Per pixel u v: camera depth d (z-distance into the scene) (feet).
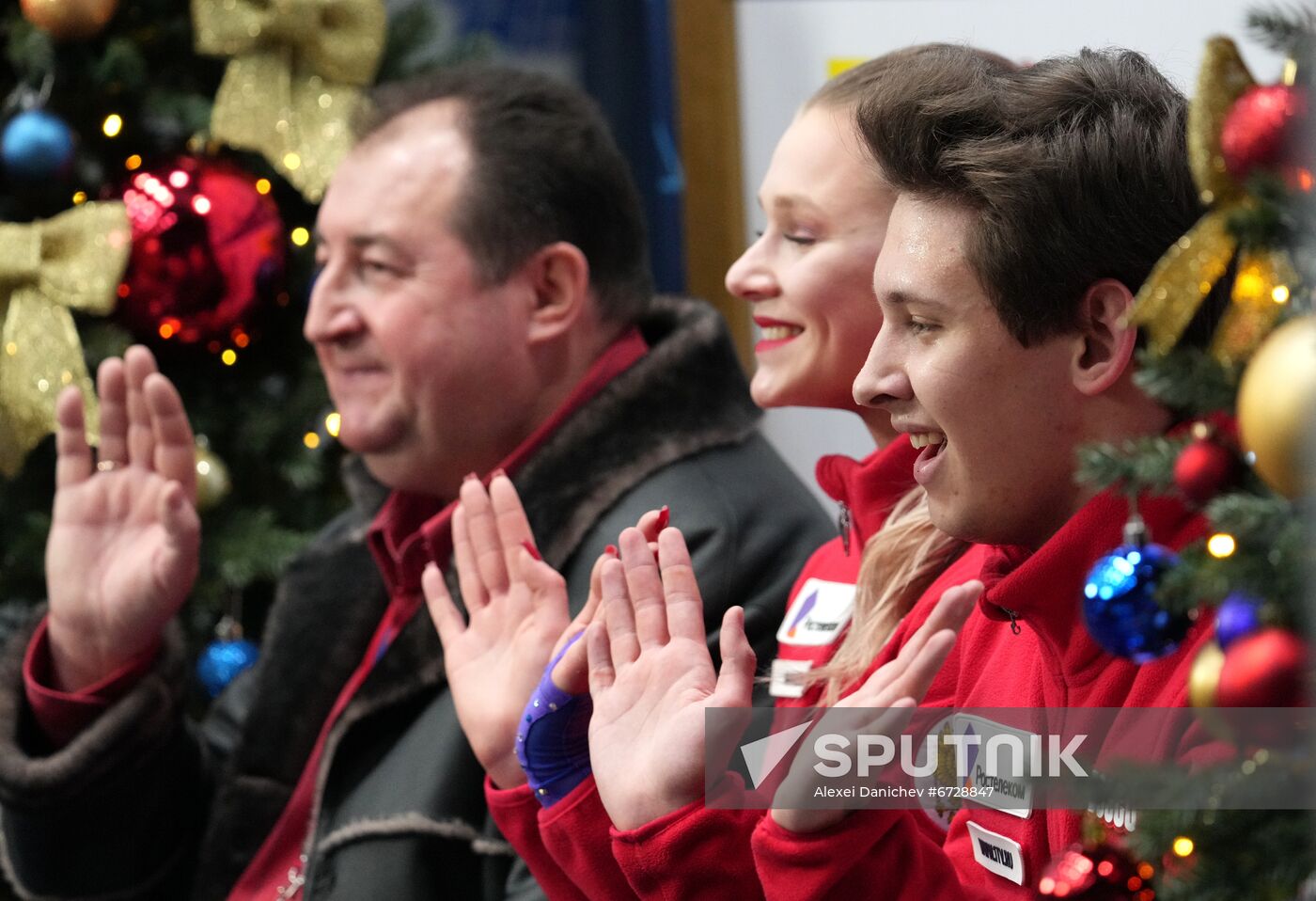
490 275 16.26
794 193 12.71
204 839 17.13
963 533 9.43
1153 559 7.17
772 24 25.12
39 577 19.54
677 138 25.85
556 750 11.02
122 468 16.21
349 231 16.37
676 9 25.72
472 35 22.11
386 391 16.35
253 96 19.61
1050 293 8.80
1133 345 8.73
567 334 16.60
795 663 13.01
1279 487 6.23
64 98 19.75
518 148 16.44
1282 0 7.11
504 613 12.70
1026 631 10.23
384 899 14.25
